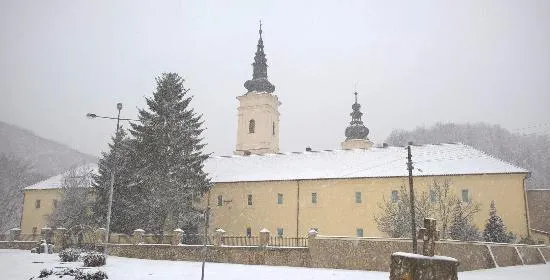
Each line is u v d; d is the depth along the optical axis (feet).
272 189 158.20
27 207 193.77
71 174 178.70
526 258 88.58
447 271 21.70
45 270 55.36
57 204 175.52
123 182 135.23
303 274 61.67
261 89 219.41
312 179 152.35
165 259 88.79
